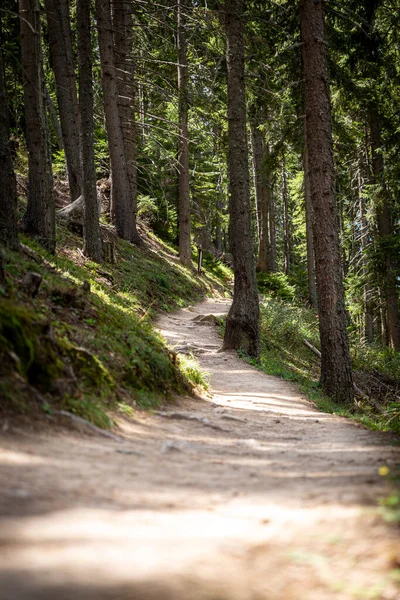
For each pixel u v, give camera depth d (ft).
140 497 11.48
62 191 85.66
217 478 14.29
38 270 33.04
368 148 89.92
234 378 46.19
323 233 45.70
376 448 21.07
